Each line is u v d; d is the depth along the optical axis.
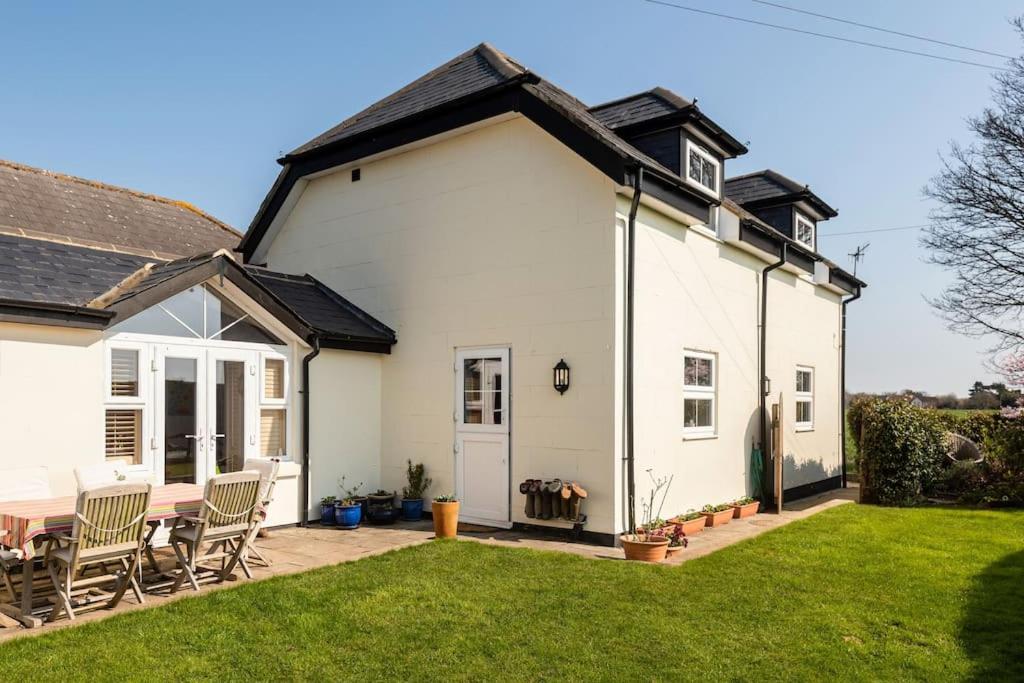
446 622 5.09
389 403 10.26
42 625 4.97
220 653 4.50
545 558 6.99
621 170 7.75
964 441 12.64
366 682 4.14
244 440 8.57
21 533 4.94
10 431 6.35
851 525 9.21
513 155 9.02
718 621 5.15
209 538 5.95
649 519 8.38
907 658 4.48
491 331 9.12
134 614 5.20
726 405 10.53
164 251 12.32
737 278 11.02
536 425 8.59
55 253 7.87
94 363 7.03
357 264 10.83
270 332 9.00
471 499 9.24
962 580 6.29
